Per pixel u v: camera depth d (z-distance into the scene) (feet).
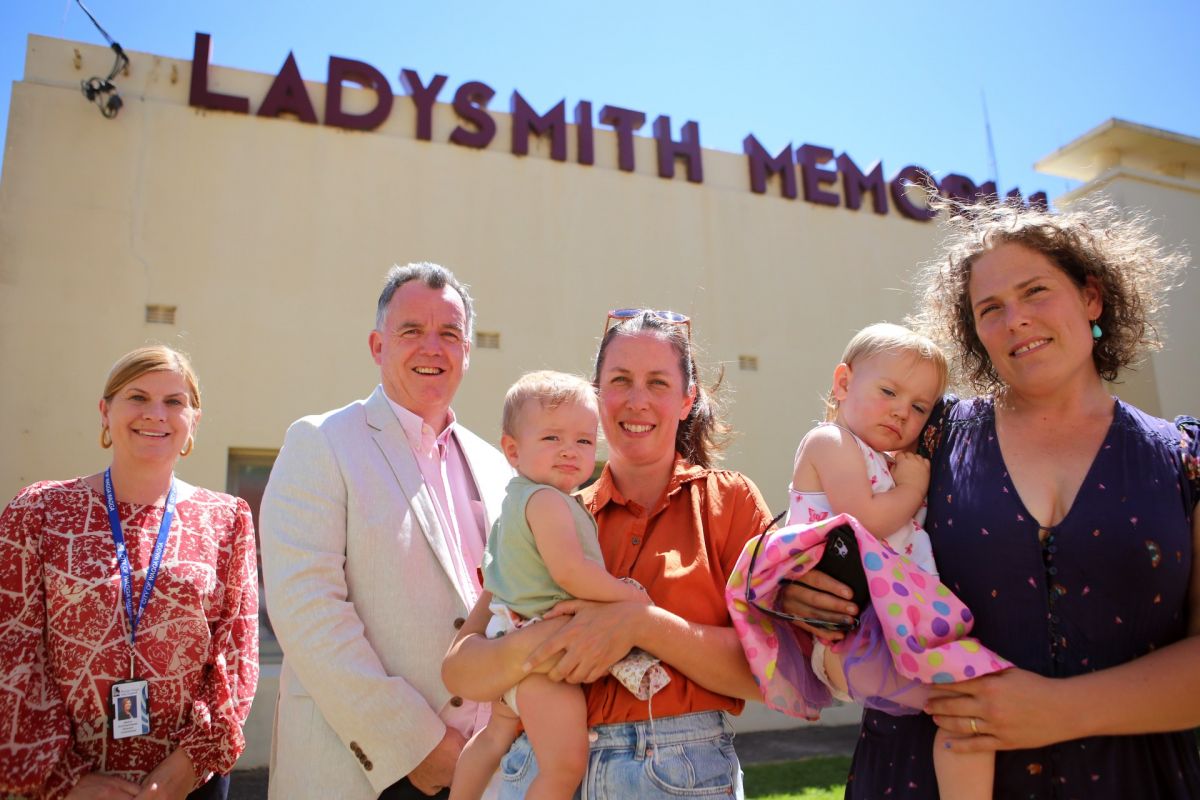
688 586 6.79
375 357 10.21
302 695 8.43
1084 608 5.60
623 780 6.07
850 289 29.89
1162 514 5.52
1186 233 30.27
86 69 22.99
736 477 7.59
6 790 7.36
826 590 6.40
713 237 28.55
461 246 25.38
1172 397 28.55
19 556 8.18
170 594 8.58
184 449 9.61
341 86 25.29
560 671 6.18
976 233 6.78
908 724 6.31
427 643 8.44
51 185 21.91
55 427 20.67
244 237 23.26
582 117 27.89
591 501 7.63
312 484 8.68
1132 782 5.43
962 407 7.02
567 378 7.54
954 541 6.23
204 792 8.72
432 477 9.37
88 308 21.57
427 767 7.84
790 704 6.41
